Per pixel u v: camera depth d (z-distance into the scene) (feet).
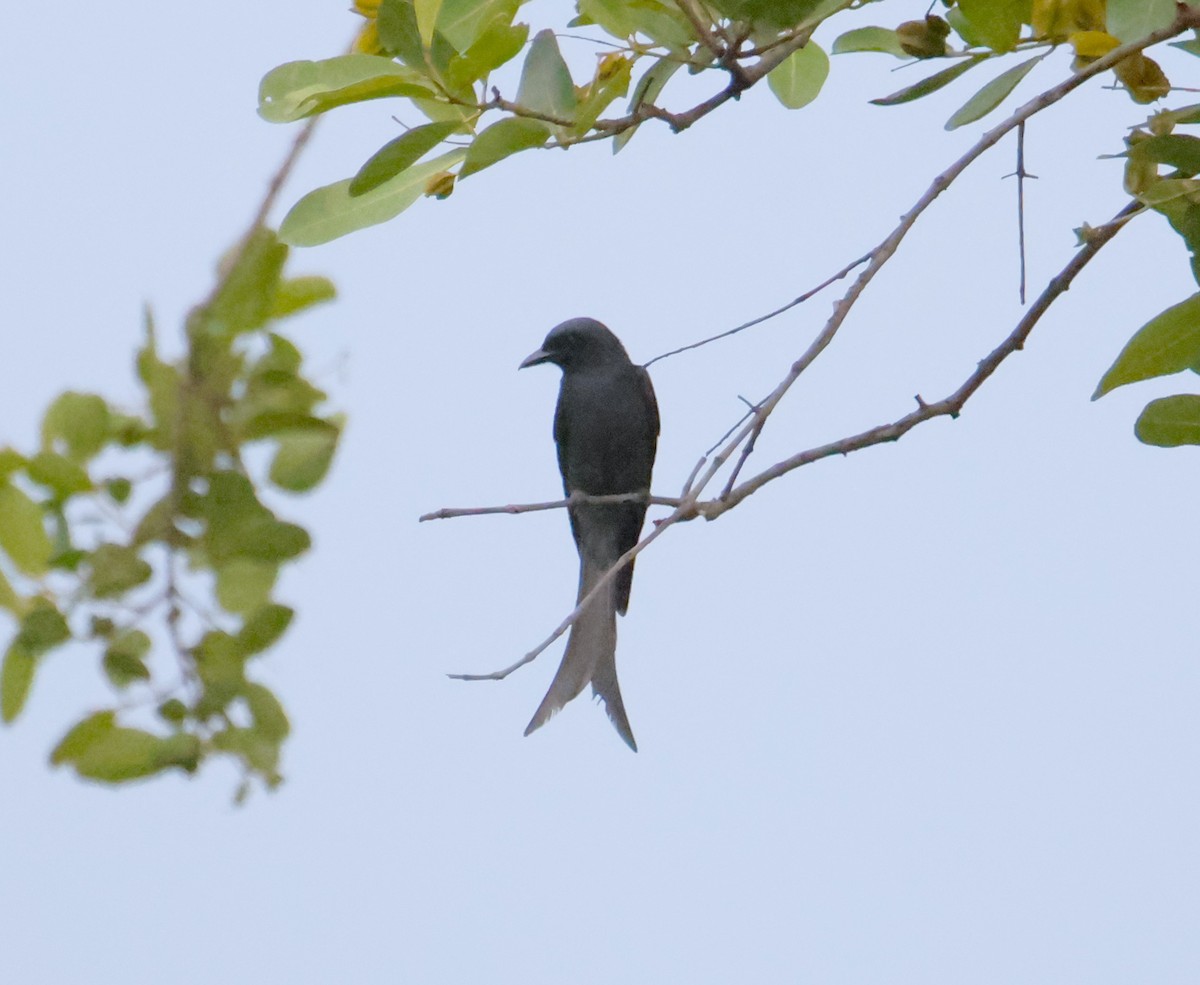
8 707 19.83
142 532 19.76
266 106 23.73
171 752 19.95
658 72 24.99
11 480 19.85
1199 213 26.71
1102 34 26.27
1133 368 26.27
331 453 20.16
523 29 22.90
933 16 26.84
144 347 20.10
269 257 20.25
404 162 23.52
